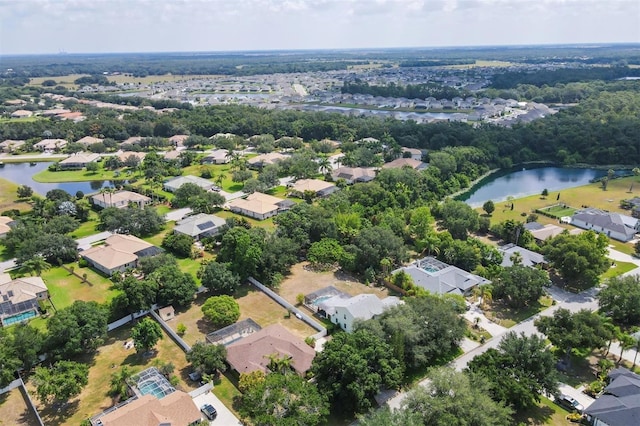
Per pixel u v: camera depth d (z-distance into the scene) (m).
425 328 83.00
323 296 105.50
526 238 131.50
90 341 85.75
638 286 95.56
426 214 138.50
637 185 188.50
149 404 68.19
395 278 108.94
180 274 104.12
